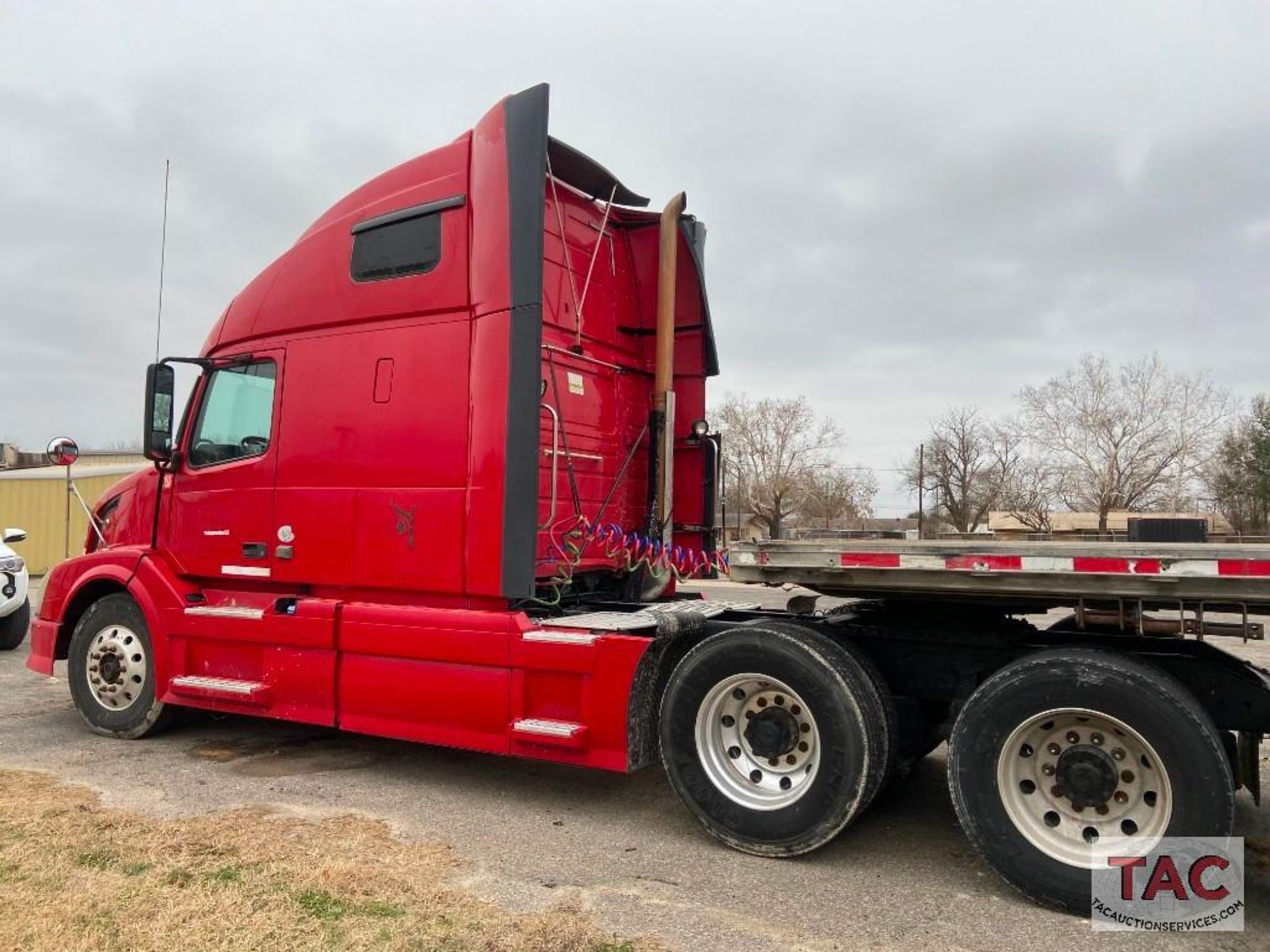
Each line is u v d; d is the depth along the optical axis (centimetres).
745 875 413
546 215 579
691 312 668
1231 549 357
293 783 548
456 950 326
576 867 419
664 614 525
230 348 643
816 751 426
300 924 343
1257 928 361
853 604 511
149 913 347
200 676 620
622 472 633
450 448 529
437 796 527
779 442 5778
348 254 585
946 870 424
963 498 6731
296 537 584
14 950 315
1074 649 400
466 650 513
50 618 689
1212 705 396
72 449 738
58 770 568
